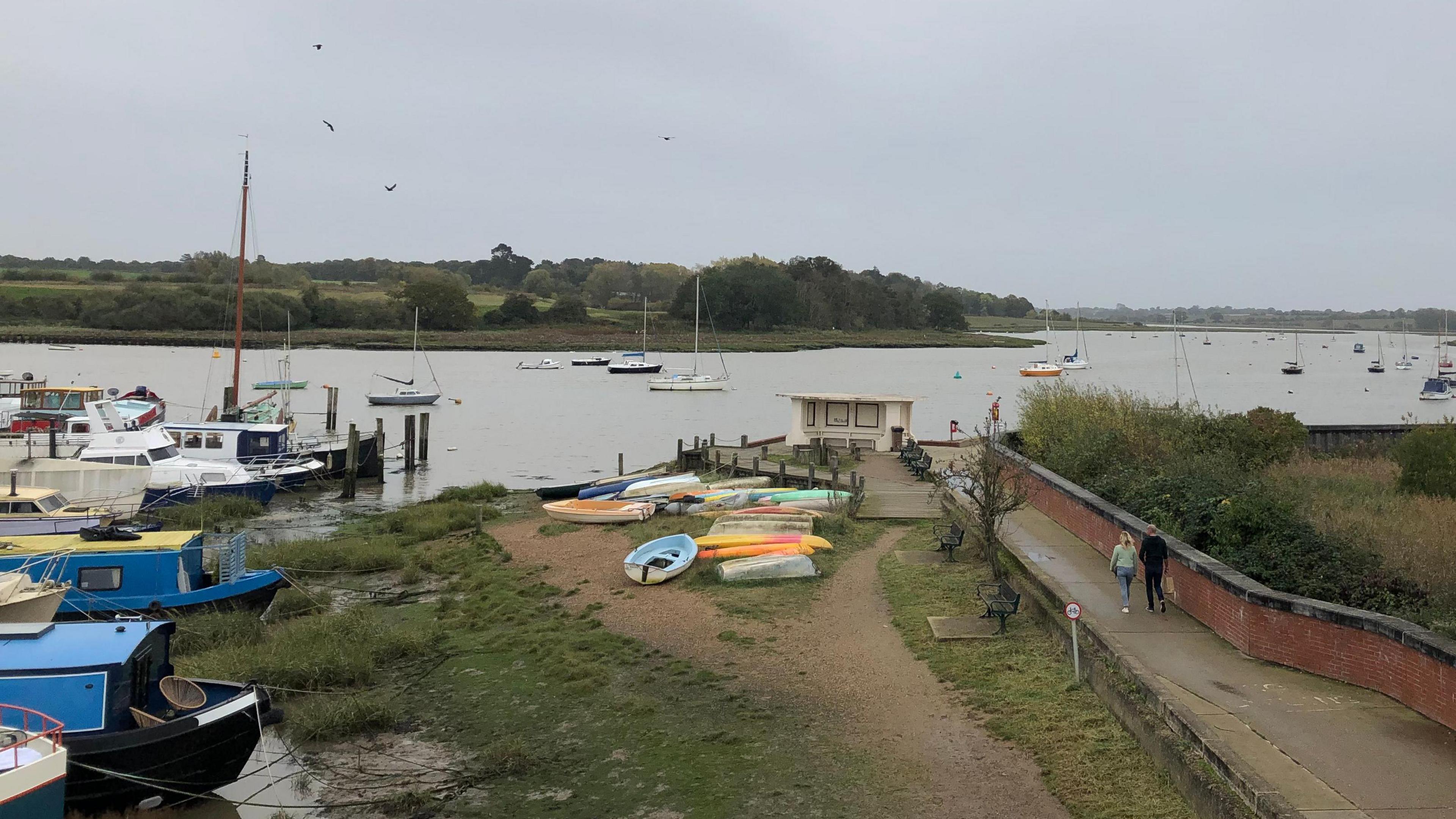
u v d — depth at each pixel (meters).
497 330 176.62
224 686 16.20
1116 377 135.50
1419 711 13.03
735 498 32.28
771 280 190.62
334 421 65.56
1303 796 10.86
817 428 44.19
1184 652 15.77
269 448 44.94
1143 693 13.96
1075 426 33.81
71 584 22.00
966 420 74.62
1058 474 29.42
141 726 15.27
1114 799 12.32
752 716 16.08
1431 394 99.88
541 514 36.28
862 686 16.86
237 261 165.12
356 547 29.34
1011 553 22.53
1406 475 27.73
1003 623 18.48
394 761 15.63
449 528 33.53
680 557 25.25
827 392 99.62
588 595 23.66
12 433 44.16
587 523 31.88
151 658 16.06
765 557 24.02
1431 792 10.92
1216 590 16.72
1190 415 36.53
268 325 153.12
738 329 191.50
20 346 134.88
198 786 14.95
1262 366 166.50
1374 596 16.77
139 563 22.86
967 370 140.00
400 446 57.16
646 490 35.28
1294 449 35.88
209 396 87.25
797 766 14.28
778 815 12.98
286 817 14.07
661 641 19.86
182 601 22.86
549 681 18.31
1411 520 21.91
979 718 15.13
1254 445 34.66
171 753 14.59
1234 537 19.08
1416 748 12.02
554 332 176.88
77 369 108.12
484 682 18.53
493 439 64.81
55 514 29.83
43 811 12.61
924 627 19.27
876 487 34.19
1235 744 12.22
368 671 19.09
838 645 18.89
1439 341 161.12
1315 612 14.68
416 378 115.19
